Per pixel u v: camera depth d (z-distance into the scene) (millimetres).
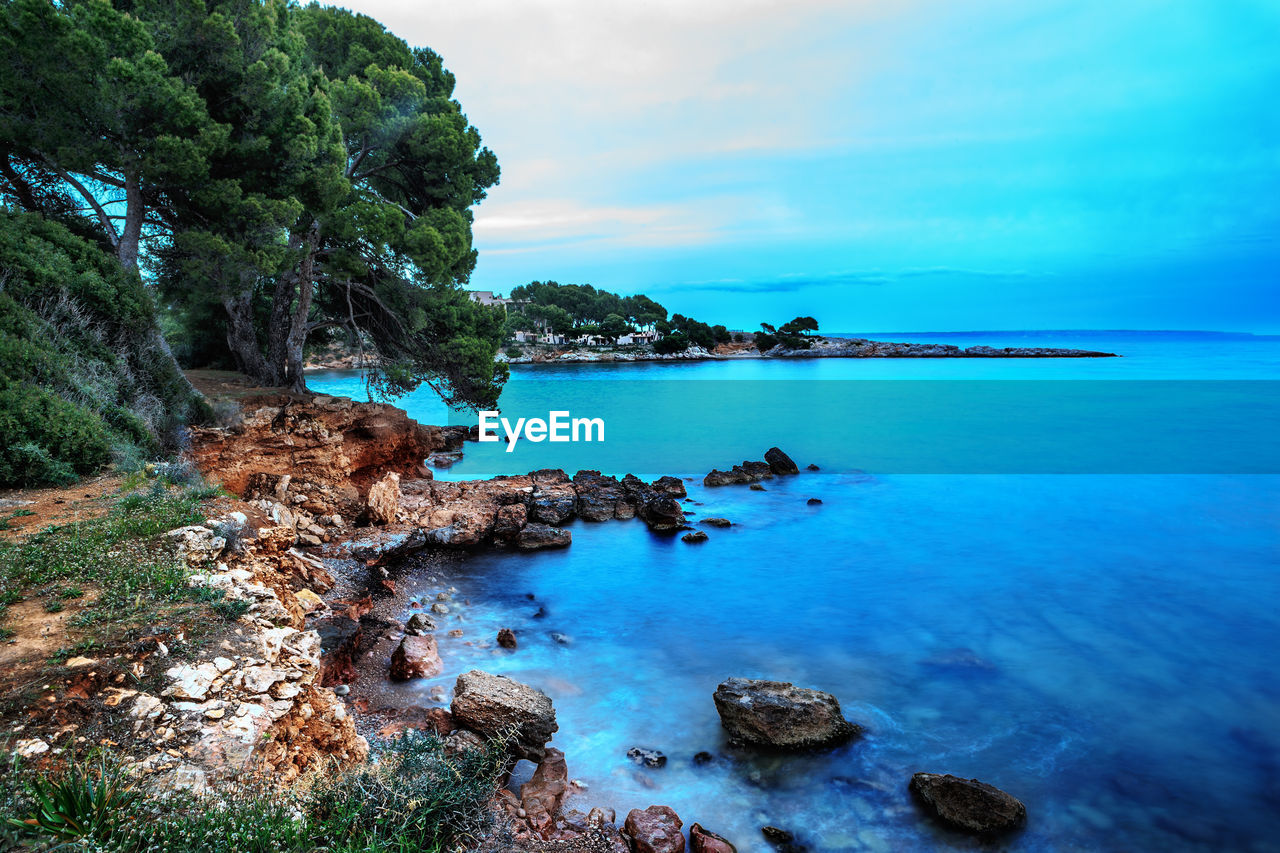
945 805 10875
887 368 147625
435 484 31594
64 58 20047
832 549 26625
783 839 10375
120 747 6555
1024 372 127125
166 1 22703
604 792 11391
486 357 35625
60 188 25672
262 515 15062
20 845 4750
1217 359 163125
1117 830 10859
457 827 7539
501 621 18828
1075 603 21094
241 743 7062
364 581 20344
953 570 24297
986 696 15219
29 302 19203
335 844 5914
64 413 16016
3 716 6605
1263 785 12086
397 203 35562
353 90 29938
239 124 24906
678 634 18453
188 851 5148
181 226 26266
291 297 33812
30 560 10195
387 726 11836
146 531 11805
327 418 27734
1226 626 19344
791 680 15938
